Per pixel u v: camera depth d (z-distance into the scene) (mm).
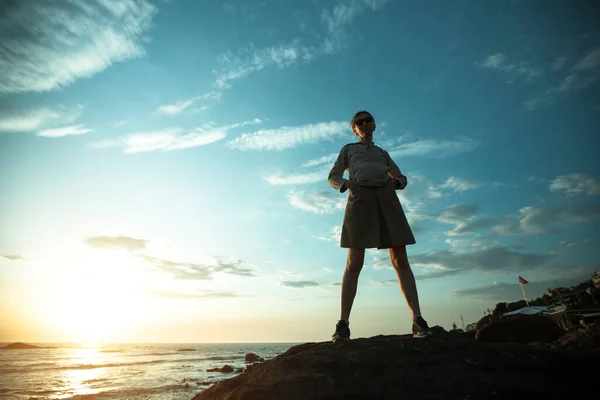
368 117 3748
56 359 61938
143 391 22094
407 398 2025
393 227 3326
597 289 26094
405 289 3242
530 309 17797
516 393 1964
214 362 54156
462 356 2373
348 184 3445
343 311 3209
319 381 2264
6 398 20375
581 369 2139
